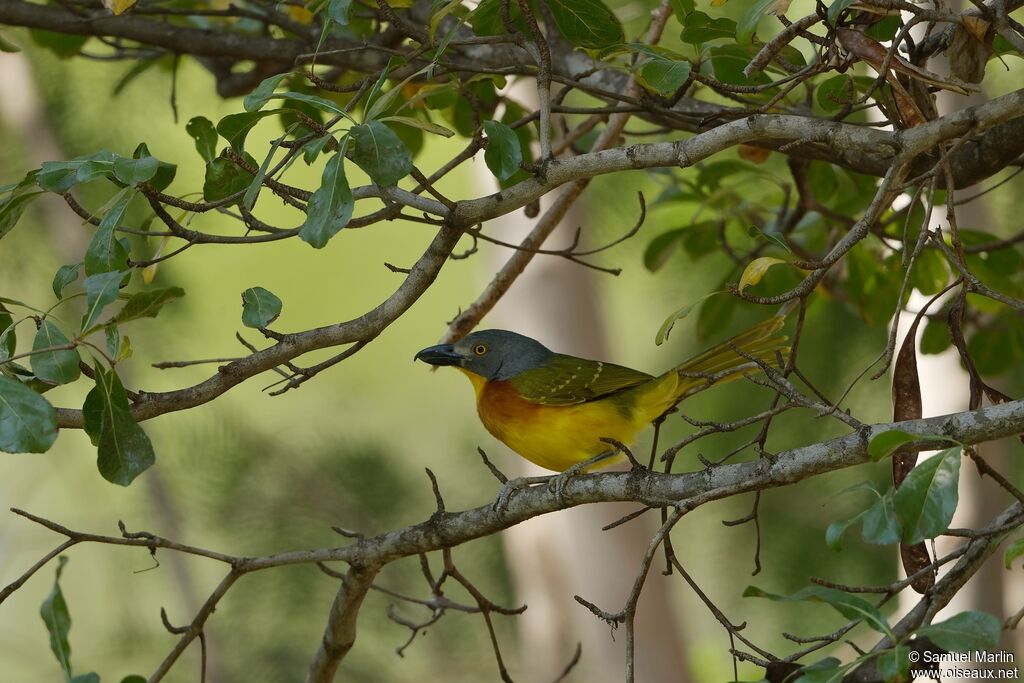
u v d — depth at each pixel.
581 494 6.79
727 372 7.14
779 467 5.89
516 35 6.57
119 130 14.64
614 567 15.80
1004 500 11.15
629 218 15.15
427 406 24.25
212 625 16.36
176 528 16.27
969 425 5.51
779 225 10.38
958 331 6.37
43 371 5.90
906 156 6.09
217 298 22.27
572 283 15.73
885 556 15.22
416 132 10.56
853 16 6.80
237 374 6.59
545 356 9.57
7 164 14.24
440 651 17.11
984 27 6.12
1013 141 7.44
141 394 6.47
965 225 12.66
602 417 8.86
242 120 6.59
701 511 16.39
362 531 16.42
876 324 10.30
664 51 7.62
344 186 5.79
